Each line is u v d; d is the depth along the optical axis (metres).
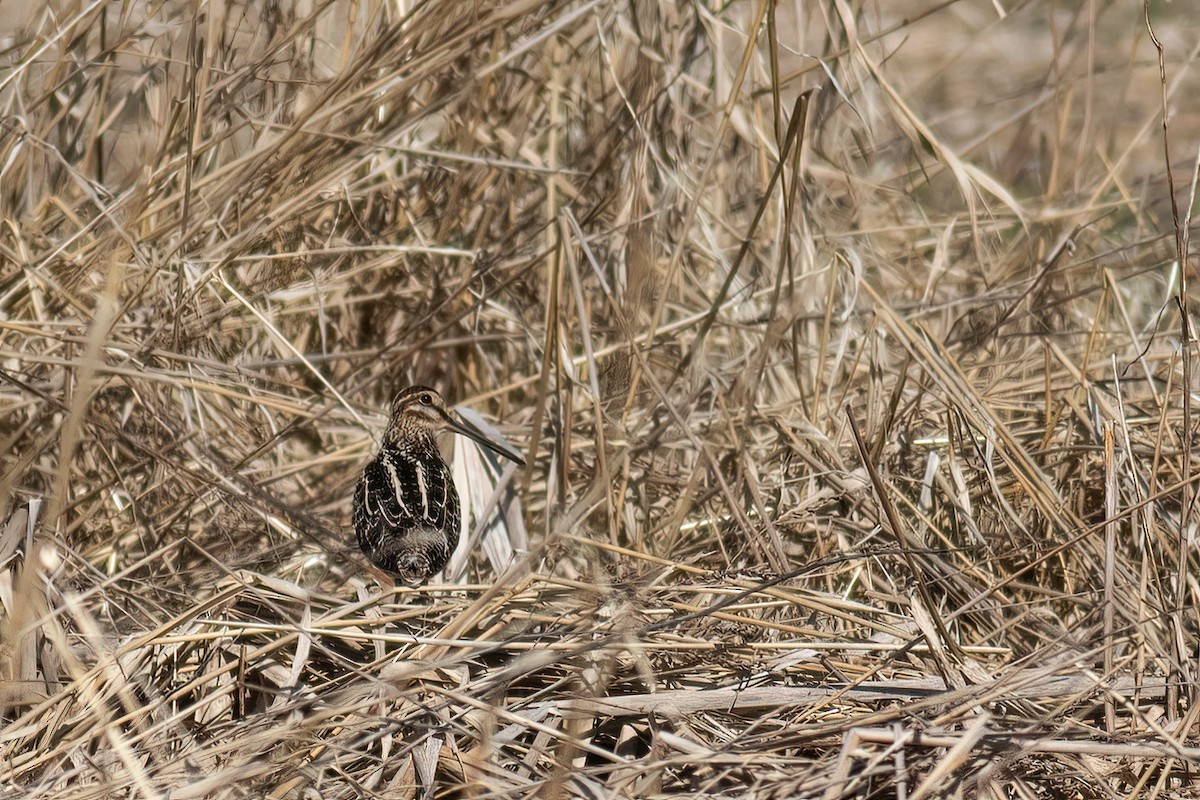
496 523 11.31
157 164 11.66
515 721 7.82
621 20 13.25
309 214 12.48
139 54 11.78
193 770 7.77
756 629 9.39
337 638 9.12
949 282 14.20
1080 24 20.92
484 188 13.31
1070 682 8.30
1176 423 11.05
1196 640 9.10
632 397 10.95
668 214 12.95
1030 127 17.39
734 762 7.42
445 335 13.32
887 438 11.23
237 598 9.24
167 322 11.33
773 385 12.36
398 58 12.07
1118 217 16.41
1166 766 7.50
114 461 10.71
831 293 11.43
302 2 13.09
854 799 7.37
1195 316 12.78
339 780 7.88
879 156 16.48
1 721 8.43
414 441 11.49
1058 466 11.05
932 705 7.84
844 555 9.23
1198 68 20.31
